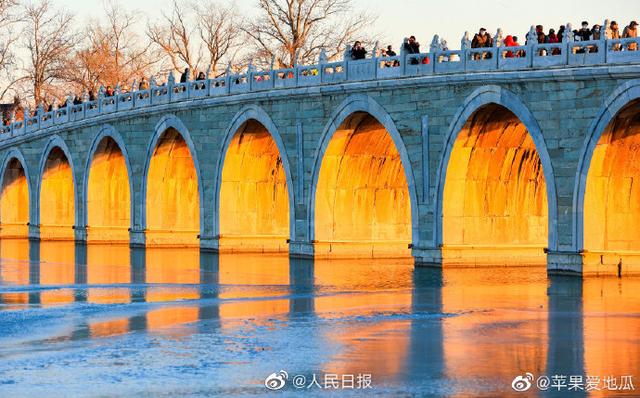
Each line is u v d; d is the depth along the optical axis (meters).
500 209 65.62
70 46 130.12
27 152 102.81
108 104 90.25
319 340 40.44
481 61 61.19
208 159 80.12
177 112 82.31
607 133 56.59
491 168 64.81
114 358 37.34
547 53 61.34
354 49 69.12
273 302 50.91
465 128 62.66
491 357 37.25
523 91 59.28
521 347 38.91
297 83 72.00
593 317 45.16
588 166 57.12
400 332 42.03
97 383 33.81
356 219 72.88
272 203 81.31
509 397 32.03
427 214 64.75
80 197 94.25
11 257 78.62
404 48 65.31
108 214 93.94
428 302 50.19
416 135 64.81
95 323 44.56
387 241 73.56
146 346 39.38
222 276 62.59
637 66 54.56
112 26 133.12
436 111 63.81
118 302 51.12
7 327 43.62
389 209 73.88
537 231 66.69
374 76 66.81
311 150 71.69
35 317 46.22
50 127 97.94
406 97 65.19
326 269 66.00
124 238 94.12
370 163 72.31
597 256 57.69
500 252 65.38
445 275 61.19
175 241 87.44
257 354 37.94
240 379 34.31
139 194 87.00
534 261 66.19
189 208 88.19
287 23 104.69
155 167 86.38
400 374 34.78
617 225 58.12
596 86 56.59
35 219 101.81
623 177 57.91
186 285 58.12
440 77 62.81
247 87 75.88
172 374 34.94
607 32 56.50
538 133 58.75
